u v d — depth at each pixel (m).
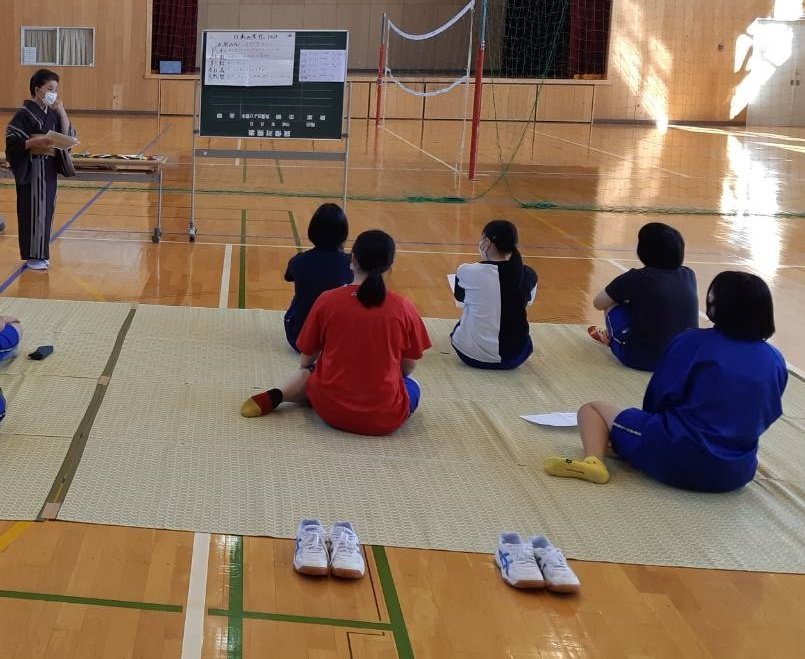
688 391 3.40
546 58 24.03
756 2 22.86
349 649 2.40
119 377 4.25
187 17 21.81
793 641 2.56
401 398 3.78
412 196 10.48
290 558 2.83
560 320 5.74
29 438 3.53
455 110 22.12
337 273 4.53
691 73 23.02
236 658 2.33
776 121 23.44
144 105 20.88
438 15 24.73
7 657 2.28
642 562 2.93
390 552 2.90
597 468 3.44
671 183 12.59
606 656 2.44
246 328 5.16
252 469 3.40
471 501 3.27
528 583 2.71
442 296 6.13
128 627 2.43
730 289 3.28
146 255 6.89
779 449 3.88
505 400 4.32
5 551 2.76
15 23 20.39
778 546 3.08
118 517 2.99
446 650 2.42
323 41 7.23
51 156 6.13
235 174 11.91
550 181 12.43
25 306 5.30
